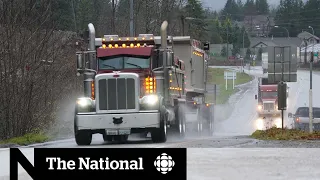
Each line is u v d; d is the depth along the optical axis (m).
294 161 27.31
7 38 51.59
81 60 46.41
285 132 48.03
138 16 97.81
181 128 52.84
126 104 43.84
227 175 22.95
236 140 44.75
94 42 49.06
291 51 56.56
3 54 51.84
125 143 45.34
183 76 58.72
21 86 52.44
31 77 52.94
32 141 49.06
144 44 47.44
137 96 43.91
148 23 98.06
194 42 66.44
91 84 46.25
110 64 46.62
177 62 55.19
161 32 48.00
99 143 46.81
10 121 52.38
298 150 33.44
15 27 51.97
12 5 52.00
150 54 46.66
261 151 32.94
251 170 24.30
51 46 59.09
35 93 54.22
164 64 47.12
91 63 46.88
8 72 52.00
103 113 43.88
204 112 69.94
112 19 93.25
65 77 69.06
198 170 24.55
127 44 47.72
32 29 53.47
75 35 73.00
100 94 44.03
